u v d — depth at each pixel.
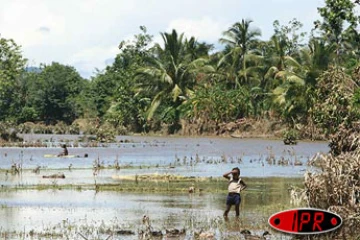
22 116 131.38
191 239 23.00
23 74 137.62
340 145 28.48
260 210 28.95
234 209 29.62
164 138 96.38
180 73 108.81
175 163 53.44
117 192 35.62
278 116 96.12
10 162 54.19
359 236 21.58
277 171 46.72
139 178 41.66
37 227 25.42
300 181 40.38
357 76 32.25
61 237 23.48
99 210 29.56
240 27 109.94
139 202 31.98
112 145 77.94
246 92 101.44
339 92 31.09
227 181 40.41
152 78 108.62
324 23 32.91
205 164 52.72
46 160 56.47
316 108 32.66
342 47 71.94
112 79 131.50
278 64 105.19
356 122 28.73
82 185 38.34
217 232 24.19
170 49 109.81
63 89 135.88
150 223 25.95
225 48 111.56
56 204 31.27
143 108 111.56
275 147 74.25
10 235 23.80
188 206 30.69
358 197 22.48
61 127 116.00
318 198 22.73
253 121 98.81
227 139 92.94
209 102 102.31
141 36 120.88
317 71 81.12
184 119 104.75
